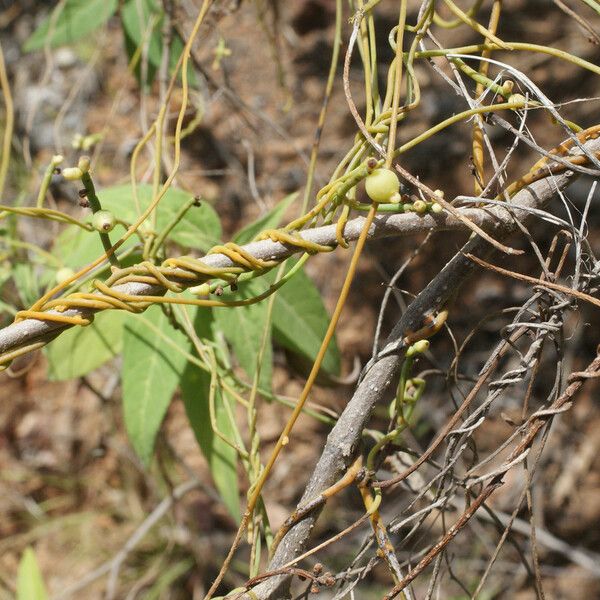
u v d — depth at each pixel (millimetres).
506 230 411
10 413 834
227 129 820
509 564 752
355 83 839
